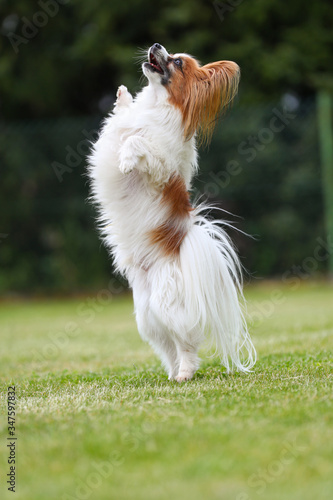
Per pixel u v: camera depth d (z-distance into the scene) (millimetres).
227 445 4395
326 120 18906
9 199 20125
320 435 4531
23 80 22484
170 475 4000
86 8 21484
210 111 7031
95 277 19969
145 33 22016
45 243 20094
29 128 19953
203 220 7012
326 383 6113
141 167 6508
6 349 11273
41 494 3863
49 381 7316
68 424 4988
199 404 5445
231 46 21375
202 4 21516
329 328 11133
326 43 22141
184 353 6773
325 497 3672
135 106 6945
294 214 19484
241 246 19703
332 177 18875
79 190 19812
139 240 6762
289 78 21438
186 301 6480
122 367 8305
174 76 6801
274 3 21594
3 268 20062
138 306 6816
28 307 18219
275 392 5809
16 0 21156
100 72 23250
